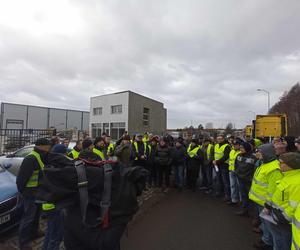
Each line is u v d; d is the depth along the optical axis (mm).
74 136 21469
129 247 4543
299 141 5230
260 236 5105
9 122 50844
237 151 7215
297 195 2939
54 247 3793
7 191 5043
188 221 5930
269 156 4227
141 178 2518
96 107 45719
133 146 9055
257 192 4355
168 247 4570
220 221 5949
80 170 2260
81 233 2246
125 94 41188
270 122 19609
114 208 2332
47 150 4367
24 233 4312
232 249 4543
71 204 2238
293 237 2676
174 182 9742
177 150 9406
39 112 54688
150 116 46438
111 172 2377
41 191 2248
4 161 9344
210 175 9055
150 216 6250
